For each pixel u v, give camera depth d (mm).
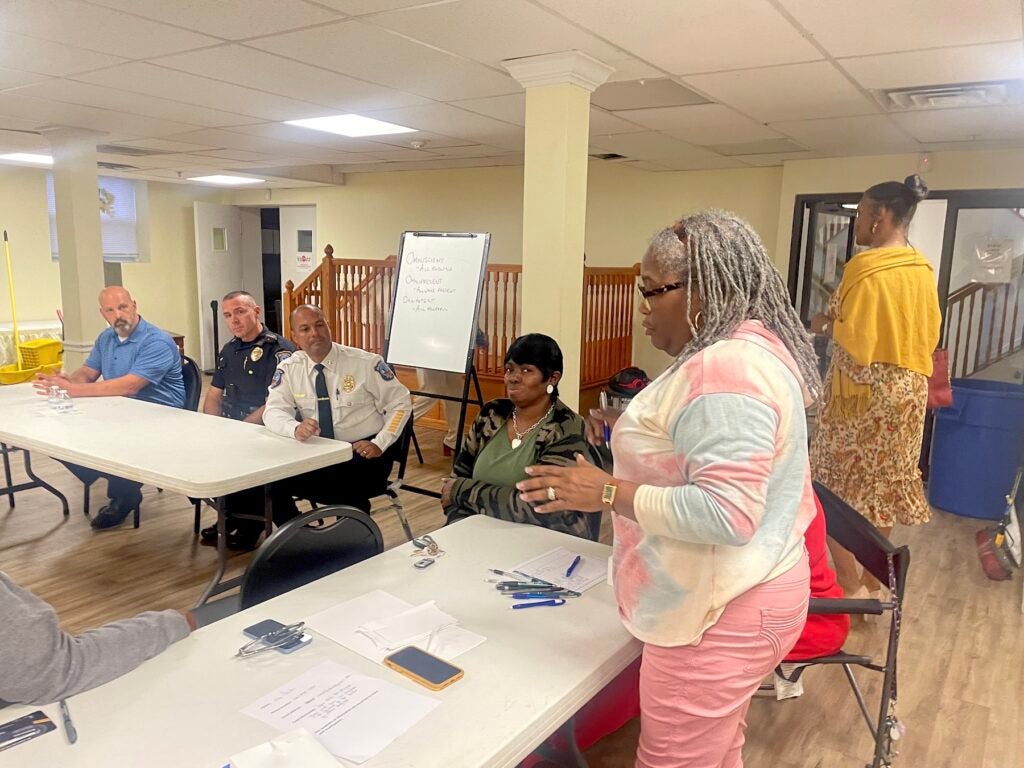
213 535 3500
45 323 7148
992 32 2447
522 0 2324
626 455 1177
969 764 2008
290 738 982
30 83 3590
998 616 2881
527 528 1896
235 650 1238
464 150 5652
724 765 1230
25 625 1042
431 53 2965
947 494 4121
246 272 9211
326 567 1750
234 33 2756
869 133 4211
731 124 4105
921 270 2541
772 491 1104
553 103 3068
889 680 1750
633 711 1787
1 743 984
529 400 2182
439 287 3943
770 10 2330
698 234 1122
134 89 3688
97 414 3059
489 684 1152
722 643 1112
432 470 4723
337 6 2432
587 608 1428
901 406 2576
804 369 1154
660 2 2297
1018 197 4578
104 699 1092
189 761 959
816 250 5453
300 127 4734
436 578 1555
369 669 1189
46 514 3840
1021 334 5266
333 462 2498
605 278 5512
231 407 3648
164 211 8469
